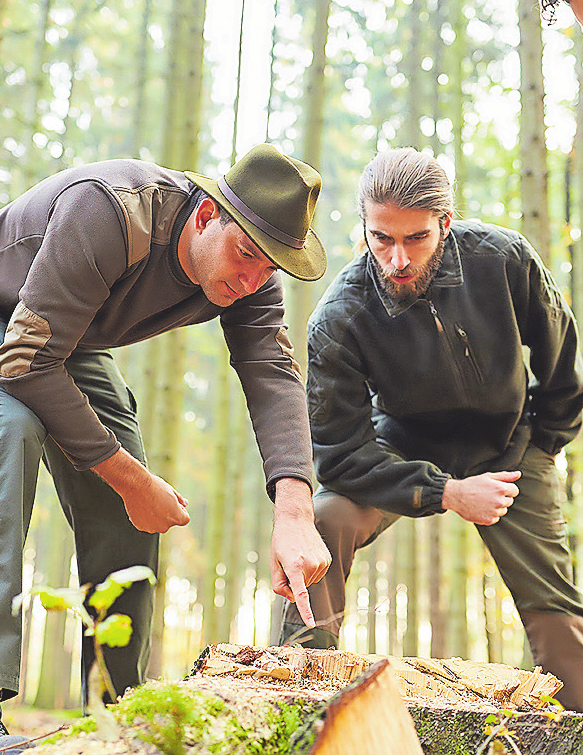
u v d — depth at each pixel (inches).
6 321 62.1
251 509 409.1
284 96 321.4
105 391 74.5
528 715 37.3
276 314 68.2
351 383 77.7
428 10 281.7
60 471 72.1
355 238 371.2
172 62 202.7
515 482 80.4
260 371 66.2
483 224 77.1
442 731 37.9
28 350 53.1
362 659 50.0
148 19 279.9
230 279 56.6
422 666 51.5
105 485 71.7
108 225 53.6
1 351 53.7
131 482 58.1
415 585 236.2
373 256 72.3
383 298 73.4
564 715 36.7
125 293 59.0
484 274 74.5
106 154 356.2
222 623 254.5
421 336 74.7
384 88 332.8
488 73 280.4
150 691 33.4
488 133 248.8
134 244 55.2
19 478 51.0
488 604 295.3
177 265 59.0
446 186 68.5
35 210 58.9
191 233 58.0
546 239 140.9
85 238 53.0
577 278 179.2
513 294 75.4
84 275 53.3
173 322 64.7
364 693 27.6
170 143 201.0
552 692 48.6
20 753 34.6
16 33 257.3
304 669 49.1
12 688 45.4
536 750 36.3
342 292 77.1
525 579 78.2
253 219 53.9
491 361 75.4
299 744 26.5
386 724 28.3
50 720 162.6
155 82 334.0
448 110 280.5
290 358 67.7
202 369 450.0
